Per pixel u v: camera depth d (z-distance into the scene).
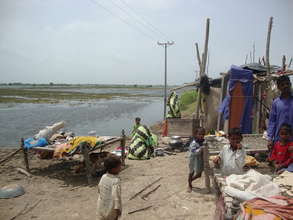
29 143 8.02
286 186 3.59
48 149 7.48
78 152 7.07
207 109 11.69
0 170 8.44
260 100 9.91
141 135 9.96
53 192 6.56
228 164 4.35
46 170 8.42
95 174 7.78
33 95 59.38
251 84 9.48
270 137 5.30
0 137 15.42
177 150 10.46
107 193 3.63
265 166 6.75
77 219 5.14
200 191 6.21
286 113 4.99
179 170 7.97
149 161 9.20
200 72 11.05
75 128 18.52
